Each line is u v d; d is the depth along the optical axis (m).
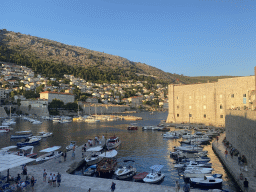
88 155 45.44
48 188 28.12
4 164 26.84
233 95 96.25
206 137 72.44
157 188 28.62
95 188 28.41
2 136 87.00
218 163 44.09
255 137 33.19
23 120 154.88
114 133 94.25
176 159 49.19
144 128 106.00
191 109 110.88
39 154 55.09
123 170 37.84
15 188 26.42
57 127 117.69
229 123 56.03
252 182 29.09
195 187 32.50
